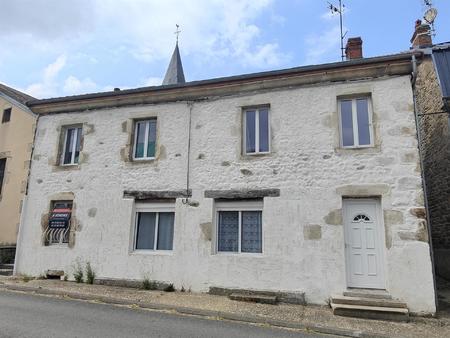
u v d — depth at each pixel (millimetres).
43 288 8273
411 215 7172
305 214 7863
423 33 11727
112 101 10117
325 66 8195
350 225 7688
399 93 7770
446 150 9570
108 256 9211
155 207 9266
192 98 9445
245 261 8078
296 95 8531
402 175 7387
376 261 7398
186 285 8422
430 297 6777
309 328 5875
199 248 8516
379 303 6629
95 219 9562
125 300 7328
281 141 8406
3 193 11695
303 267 7648
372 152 7684
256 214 8453
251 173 8477
